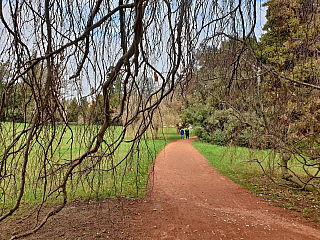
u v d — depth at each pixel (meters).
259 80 4.48
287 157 6.48
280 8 3.31
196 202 5.38
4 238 3.37
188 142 22.97
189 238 3.59
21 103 2.34
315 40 3.68
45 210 4.44
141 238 3.55
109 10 2.19
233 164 9.85
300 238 3.61
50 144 2.20
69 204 4.79
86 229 3.76
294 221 4.29
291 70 3.95
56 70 2.09
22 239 3.36
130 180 6.94
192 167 9.84
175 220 4.29
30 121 2.32
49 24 1.82
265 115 5.21
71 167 1.95
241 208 5.01
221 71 3.42
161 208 4.90
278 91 4.37
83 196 5.25
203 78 3.34
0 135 2.49
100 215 4.31
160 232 3.78
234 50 3.03
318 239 3.58
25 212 4.31
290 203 5.32
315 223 4.20
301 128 5.27
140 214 4.52
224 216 4.53
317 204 5.19
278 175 7.59
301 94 4.23
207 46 2.98
